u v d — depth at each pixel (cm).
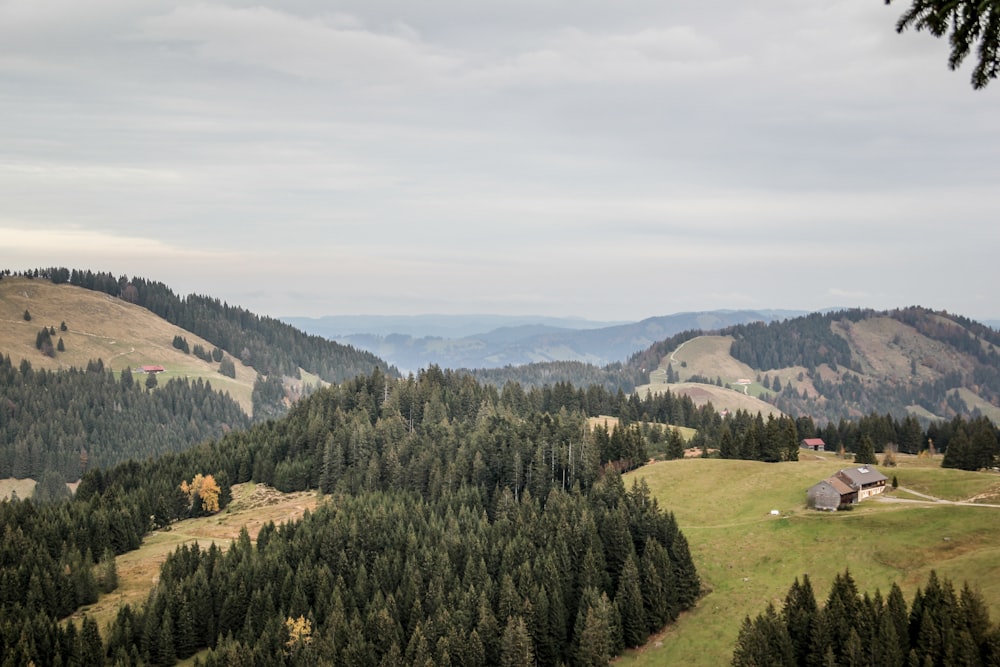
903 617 8950
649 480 17500
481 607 11594
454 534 14100
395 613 11994
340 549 13888
